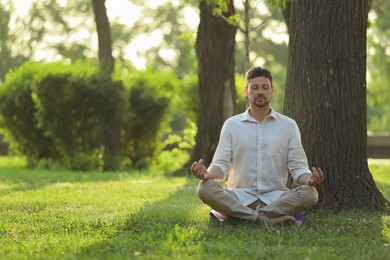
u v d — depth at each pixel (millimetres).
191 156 19328
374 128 57438
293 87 10359
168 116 25125
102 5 24984
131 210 10398
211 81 19016
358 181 10227
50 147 23938
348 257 7199
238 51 60938
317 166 10195
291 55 10422
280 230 8430
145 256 7141
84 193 13641
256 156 9094
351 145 10219
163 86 25219
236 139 9141
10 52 55938
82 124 23016
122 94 23375
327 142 10195
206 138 19047
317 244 7840
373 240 8164
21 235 8523
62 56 56656
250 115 9188
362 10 10242
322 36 10172
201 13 18953
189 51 60406
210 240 8008
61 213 10352
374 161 22672
